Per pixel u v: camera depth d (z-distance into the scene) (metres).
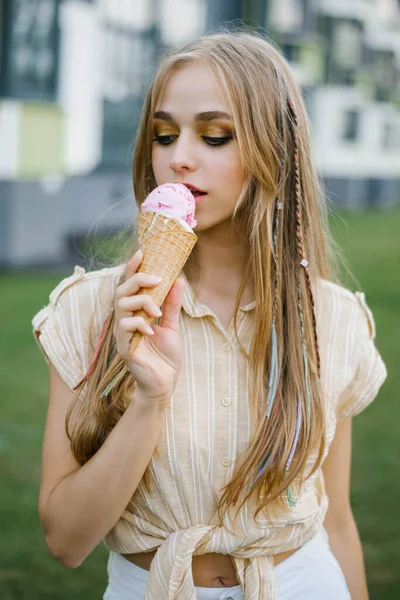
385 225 19.27
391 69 25.80
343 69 23.75
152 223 1.94
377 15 25.36
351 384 2.31
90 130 13.62
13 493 5.25
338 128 23.59
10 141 11.90
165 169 2.12
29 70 12.38
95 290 2.19
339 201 23.83
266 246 2.16
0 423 6.39
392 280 12.57
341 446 2.40
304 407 2.15
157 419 1.95
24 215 12.03
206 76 2.07
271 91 2.14
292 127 2.22
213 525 2.12
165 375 1.92
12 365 7.85
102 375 2.10
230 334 2.17
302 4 21.97
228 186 2.09
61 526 2.05
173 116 2.08
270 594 2.12
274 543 2.15
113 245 2.78
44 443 2.16
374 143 24.92
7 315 9.55
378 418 6.85
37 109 12.38
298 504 2.19
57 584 4.37
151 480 2.11
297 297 2.21
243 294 2.22
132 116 14.77
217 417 2.11
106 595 2.29
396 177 26.17
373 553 4.70
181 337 2.14
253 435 2.11
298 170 2.23
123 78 14.78
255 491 2.12
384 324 10.11
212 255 2.22
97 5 13.77
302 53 22.02
